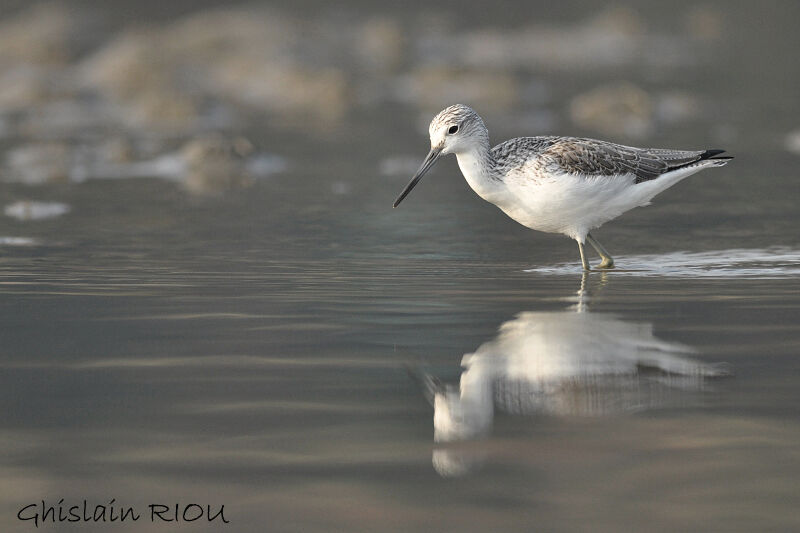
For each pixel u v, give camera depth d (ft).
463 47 168.14
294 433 23.90
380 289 39.65
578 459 22.25
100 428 24.17
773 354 29.73
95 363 29.25
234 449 22.98
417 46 166.91
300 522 19.47
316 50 156.97
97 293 38.45
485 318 34.65
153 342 31.55
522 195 44.55
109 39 161.68
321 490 20.84
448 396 26.37
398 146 87.45
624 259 46.57
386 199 64.80
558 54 162.30
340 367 28.96
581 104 102.47
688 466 21.81
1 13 174.81
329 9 192.95
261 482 21.25
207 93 124.47
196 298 37.73
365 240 51.47
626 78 132.46
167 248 48.70
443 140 44.93
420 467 21.94
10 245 49.11
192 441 23.44
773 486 20.79
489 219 57.93
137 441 23.40
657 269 44.01
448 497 20.48
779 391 26.45
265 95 122.83
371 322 34.14
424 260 46.32
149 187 68.95
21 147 85.20
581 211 44.24
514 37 178.50
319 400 26.16
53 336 32.14
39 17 172.04
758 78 132.26
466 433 23.82
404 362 29.45
